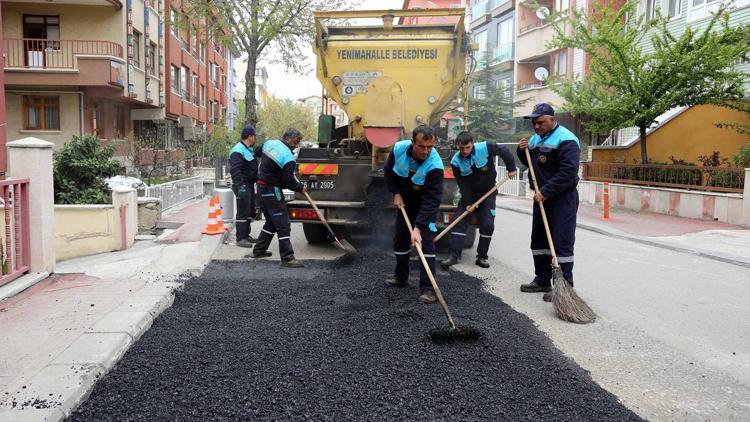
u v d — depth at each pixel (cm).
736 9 1542
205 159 2811
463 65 875
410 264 699
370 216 791
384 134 781
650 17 1906
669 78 1394
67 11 2034
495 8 3011
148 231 1036
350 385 342
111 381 339
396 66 879
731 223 1258
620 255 883
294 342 411
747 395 355
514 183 2277
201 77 3581
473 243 886
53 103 2003
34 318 435
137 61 2308
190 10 1819
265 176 700
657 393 356
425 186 539
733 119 1580
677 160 1631
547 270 600
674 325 504
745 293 632
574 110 1556
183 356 381
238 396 323
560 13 1650
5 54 1975
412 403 321
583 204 1777
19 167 570
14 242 555
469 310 508
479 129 2530
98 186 1089
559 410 319
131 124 2467
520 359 392
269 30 1634
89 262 787
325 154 820
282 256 710
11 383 315
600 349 435
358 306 513
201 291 559
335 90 891
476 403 324
